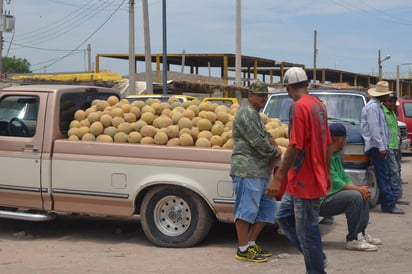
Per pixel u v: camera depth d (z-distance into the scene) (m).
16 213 7.27
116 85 25.25
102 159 6.86
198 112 7.01
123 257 6.33
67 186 7.02
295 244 5.45
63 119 7.30
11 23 24.52
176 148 6.60
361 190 6.39
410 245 6.86
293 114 4.77
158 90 26.81
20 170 7.20
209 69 36.94
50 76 26.34
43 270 5.80
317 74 54.03
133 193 6.76
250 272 5.68
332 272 5.66
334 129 6.12
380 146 8.73
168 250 6.64
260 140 5.86
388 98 9.22
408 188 12.02
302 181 4.79
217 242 7.04
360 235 6.57
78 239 7.39
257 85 5.89
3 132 7.38
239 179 5.98
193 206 6.61
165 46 23.02
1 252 6.65
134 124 7.05
